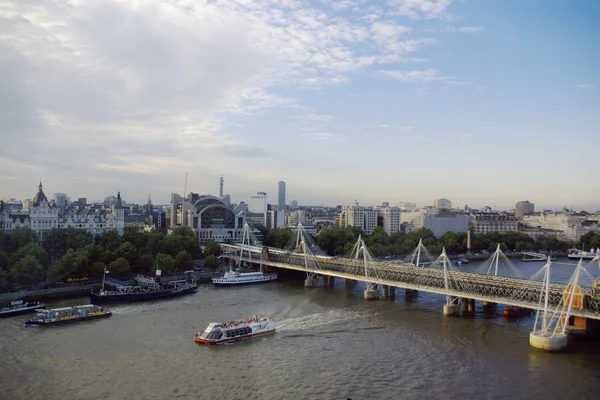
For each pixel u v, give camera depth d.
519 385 118.00
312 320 179.88
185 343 149.75
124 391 113.81
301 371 126.94
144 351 141.62
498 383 119.12
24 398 109.88
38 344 147.00
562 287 172.75
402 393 113.50
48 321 168.12
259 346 147.75
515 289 174.75
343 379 121.75
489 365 131.12
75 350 141.88
